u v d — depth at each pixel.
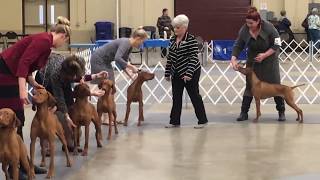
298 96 9.83
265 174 4.85
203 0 22.33
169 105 9.08
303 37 21.55
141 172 4.92
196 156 5.52
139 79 7.09
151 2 22.08
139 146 5.98
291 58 18.19
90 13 22.33
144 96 9.99
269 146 5.95
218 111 8.39
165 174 4.85
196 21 22.47
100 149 5.83
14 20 22.36
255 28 7.32
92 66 6.96
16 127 4.19
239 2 22.23
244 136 6.48
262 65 7.44
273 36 7.34
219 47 14.12
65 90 5.47
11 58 4.36
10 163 4.12
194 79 6.84
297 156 5.51
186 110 8.43
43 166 4.99
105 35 21.19
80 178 4.71
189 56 6.73
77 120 5.44
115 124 6.62
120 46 6.85
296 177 4.75
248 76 7.38
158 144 6.07
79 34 22.41
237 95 9.70
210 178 4.72
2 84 4.37
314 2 21.48
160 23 19.94
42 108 4.62
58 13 22.44
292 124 7.23
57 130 4.86
